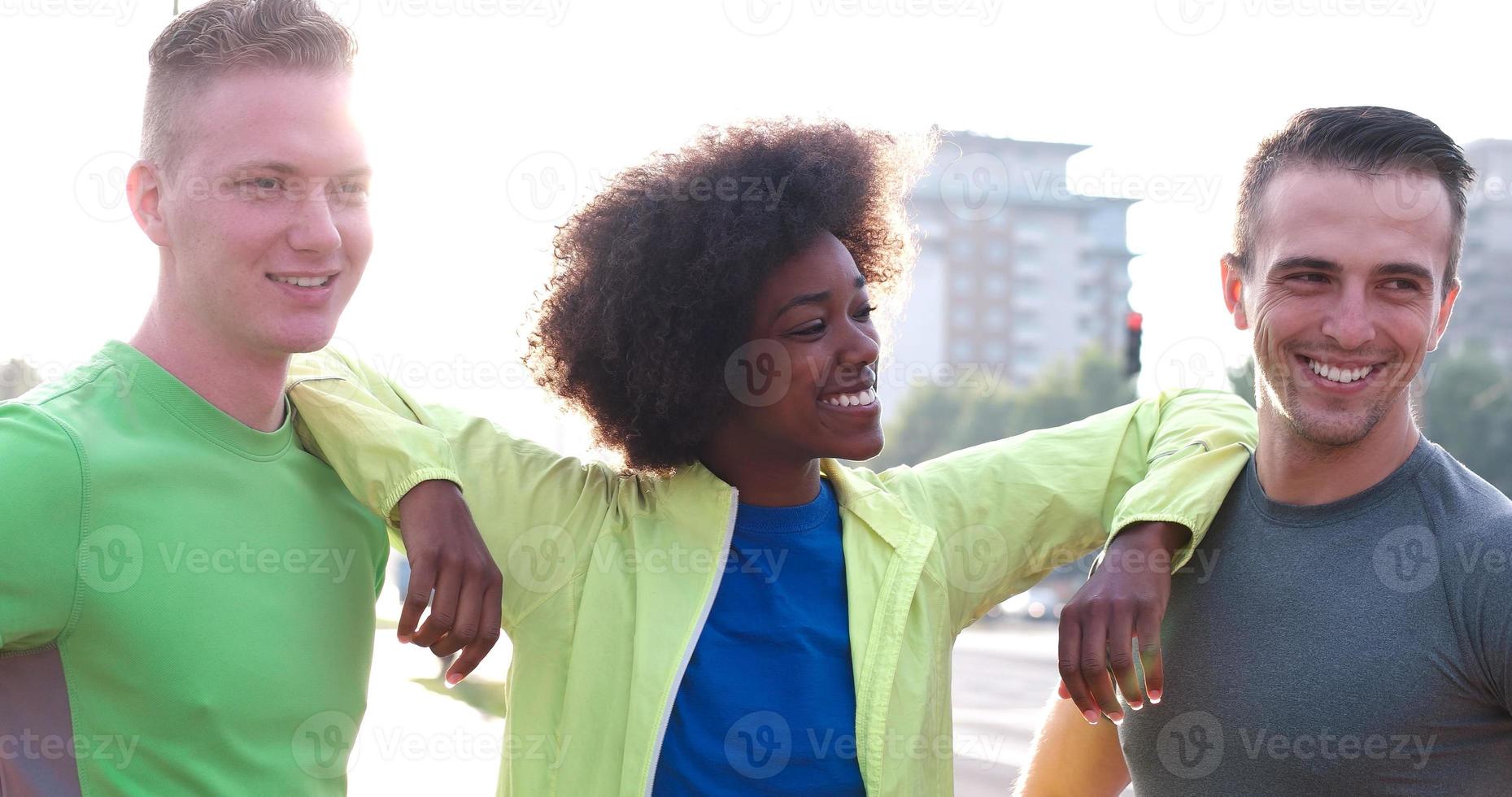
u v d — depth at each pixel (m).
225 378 1.78
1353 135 1.82
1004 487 2.15
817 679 1.94
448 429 2.03
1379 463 1.87
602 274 2.11
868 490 2.11
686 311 2.03
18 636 1.59
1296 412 1.85
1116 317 77.75
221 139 1.68
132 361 1.76
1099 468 2.16
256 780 1.71
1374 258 1.78
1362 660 1.80
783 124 2.21
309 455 1.89
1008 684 15.84
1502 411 32.47
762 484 2.08
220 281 1.71
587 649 1.93
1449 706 1.76
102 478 1.65
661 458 2.11
